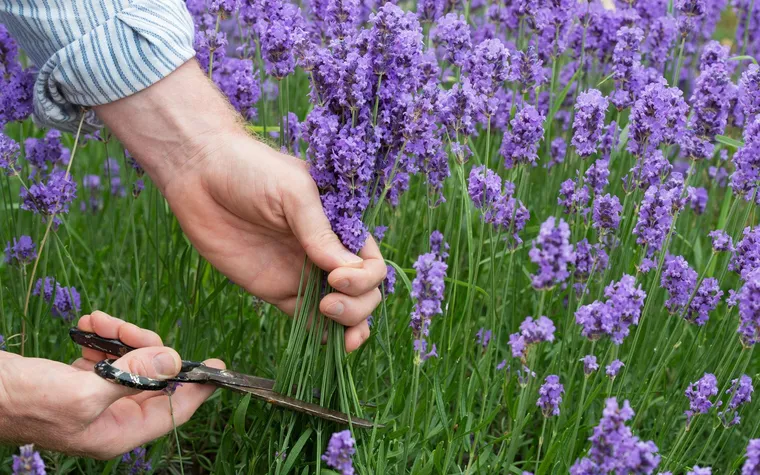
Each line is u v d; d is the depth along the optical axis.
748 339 1.01
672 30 1.33
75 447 0.98
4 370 0.96
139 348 0.99
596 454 0.89
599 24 1.33
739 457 1.03
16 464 0.86
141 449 1.11
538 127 1.08
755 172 1.08
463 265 1.38
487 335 1.17
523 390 1.00
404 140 1.01
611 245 1.17
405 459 1.02
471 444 1.11
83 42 1.01
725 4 1.58
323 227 0.98
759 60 1.54
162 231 1.38
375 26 0.99
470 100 1.06
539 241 0.91
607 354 1.09
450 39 1.18
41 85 1.07
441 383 1.09
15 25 1.05
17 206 1.27
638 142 1.11
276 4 1.12
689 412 1.02
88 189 1.43
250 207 1.00
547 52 1.32
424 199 1.29
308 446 1.05
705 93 1.06
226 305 1.27
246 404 1.01
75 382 0.94
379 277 0.99
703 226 1.39
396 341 1.15
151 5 1.02
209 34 1.17
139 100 1.02
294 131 1.23
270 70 1.12
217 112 1.03
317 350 1.02
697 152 1.07
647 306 1.07
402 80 1.01
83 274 1.35
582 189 1.15
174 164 1.03
